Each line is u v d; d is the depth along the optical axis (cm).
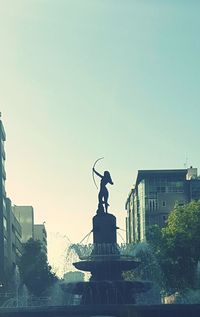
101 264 6291
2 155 17688
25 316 5281
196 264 9781
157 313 5178
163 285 9700
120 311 5203
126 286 6159
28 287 13512
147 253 8244
